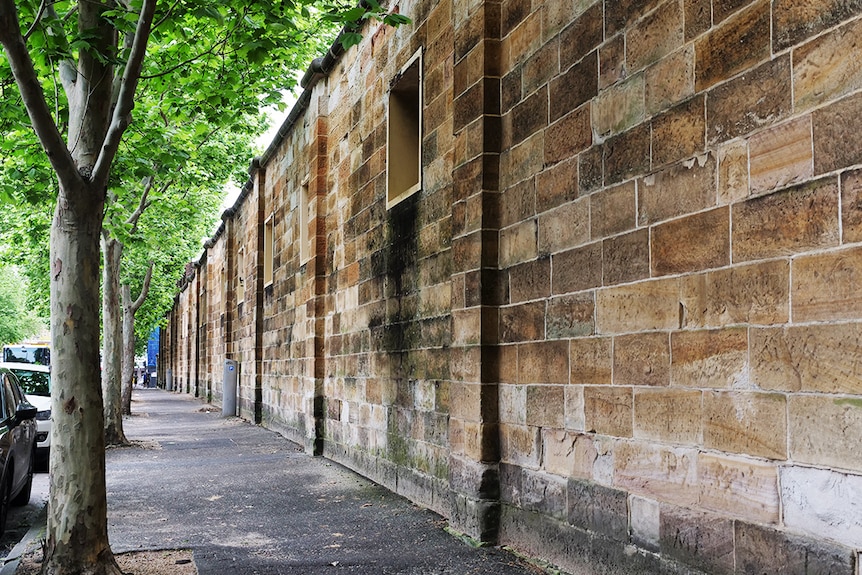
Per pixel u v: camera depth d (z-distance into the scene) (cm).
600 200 548
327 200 1365
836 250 359
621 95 529
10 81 838
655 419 486
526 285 648
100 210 589
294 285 1634
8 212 1888
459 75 755
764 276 402
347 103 1235
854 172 350
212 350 3453
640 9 511
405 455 940
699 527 445
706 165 447
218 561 653
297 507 894
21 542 754
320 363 1385
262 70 1055
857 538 345
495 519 687
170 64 975
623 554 515
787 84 390
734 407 420
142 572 616
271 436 1775
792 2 388
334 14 638
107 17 618
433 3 870
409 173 1017
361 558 657
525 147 655
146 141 1096
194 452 1468
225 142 1900
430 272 860
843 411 353
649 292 493
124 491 1017
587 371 560
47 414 1298
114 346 1612
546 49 626
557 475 598
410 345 922
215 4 698
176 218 2408
